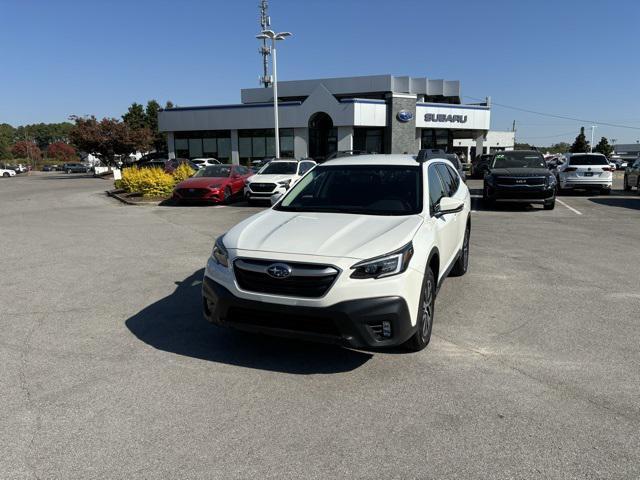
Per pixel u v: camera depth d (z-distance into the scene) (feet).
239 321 13.58
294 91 153.17
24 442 10.46
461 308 18.95
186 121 137.28
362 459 9.90
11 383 13.02
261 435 10.71
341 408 11.80
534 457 9.94
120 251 29.73
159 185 62.34
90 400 12.16
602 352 14.94
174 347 15.30
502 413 11.55
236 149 135.85
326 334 12.73
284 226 14.85
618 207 52.01
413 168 18.12
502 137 280.31
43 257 28.14
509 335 16.29
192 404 11.98
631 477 9.35
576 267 25.35
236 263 13.42
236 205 56.18
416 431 10.85
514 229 37.40
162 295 20.74
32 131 518.78
